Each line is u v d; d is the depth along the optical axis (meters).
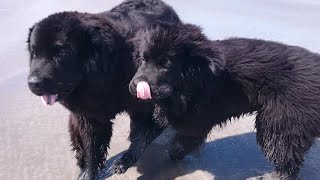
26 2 5.97
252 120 3.57
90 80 2.81
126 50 2.92
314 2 6.42
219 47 2.95
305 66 2.88
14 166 3.07
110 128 3.01
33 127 3.43
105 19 2.94
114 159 3.17
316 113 2.82
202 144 3.18
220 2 6.32
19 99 3.73
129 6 3.36
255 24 5.34
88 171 2.97
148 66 2.82
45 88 2.73
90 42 2.79
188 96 2.91
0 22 5.11
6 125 3.43
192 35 2.89
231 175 3.07
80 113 2.89
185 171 3.10
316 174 3.08
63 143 3.28
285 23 5.41
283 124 2.85
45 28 2.76
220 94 2.96
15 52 4.38
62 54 2.76
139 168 3.11
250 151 3.27
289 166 2.91
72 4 6.00
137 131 3.09
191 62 2.88
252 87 2.91
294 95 2.83
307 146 2.89
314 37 4.95
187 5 6.10
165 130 3.38
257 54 2.94
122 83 2.93
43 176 3.00
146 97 2.77
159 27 2.88
